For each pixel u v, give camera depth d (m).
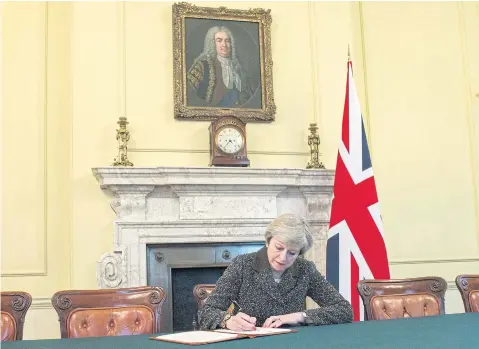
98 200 4.55
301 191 4.82
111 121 4.64
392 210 5.30
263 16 5.01
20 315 2.54
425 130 5.47
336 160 4.89
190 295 4.64
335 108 5.08
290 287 2.58
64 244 4.76
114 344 2.00
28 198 4.74
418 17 5.61
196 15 4.89
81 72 4.64
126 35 4.78
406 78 5.50
